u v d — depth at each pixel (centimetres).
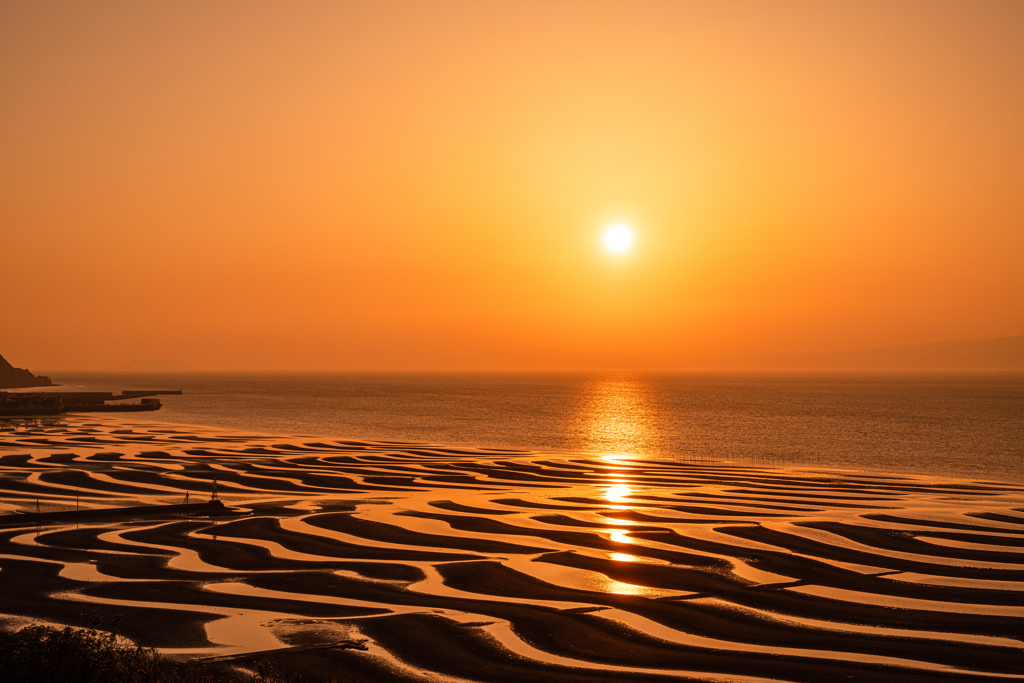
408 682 1958
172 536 3750
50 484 5644
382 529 3934
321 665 2066
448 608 2602
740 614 2550
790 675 2025
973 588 2866
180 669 2000
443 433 11725
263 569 3127
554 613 2547
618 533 3838
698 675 2027
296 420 14400
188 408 18138
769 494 5253
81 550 3444
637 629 2392
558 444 10031
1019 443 10119
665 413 16650
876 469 7494
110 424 12112
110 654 1859
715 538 3716
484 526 4019
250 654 2144
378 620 2466
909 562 3247
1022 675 2027
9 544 3556
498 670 2052
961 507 4647
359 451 8306
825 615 2541
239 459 7381
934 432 11788
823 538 3703
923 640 2300
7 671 1698
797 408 18212
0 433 10125
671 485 5750
